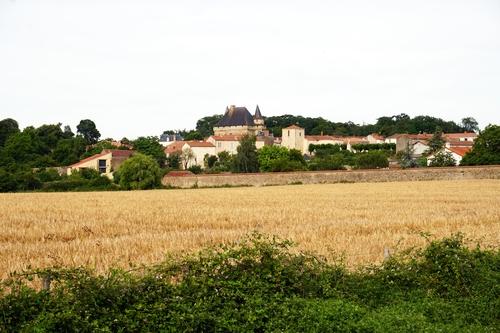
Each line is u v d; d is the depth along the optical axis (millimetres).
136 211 33688
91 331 8875
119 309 9570
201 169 119188
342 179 76500
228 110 178125
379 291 11281
